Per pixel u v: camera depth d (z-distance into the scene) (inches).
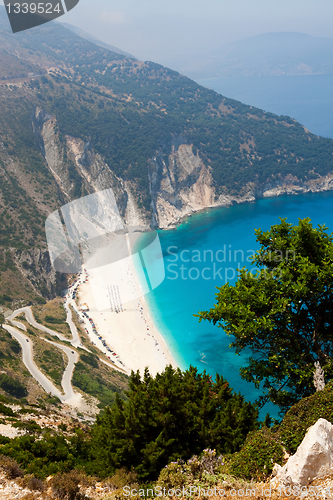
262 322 465.7
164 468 376.8
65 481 367.6
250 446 370.6
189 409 442.3
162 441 404.2
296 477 302.5
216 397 465.7
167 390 433.1
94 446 480.1
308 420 362.0
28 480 376.5
